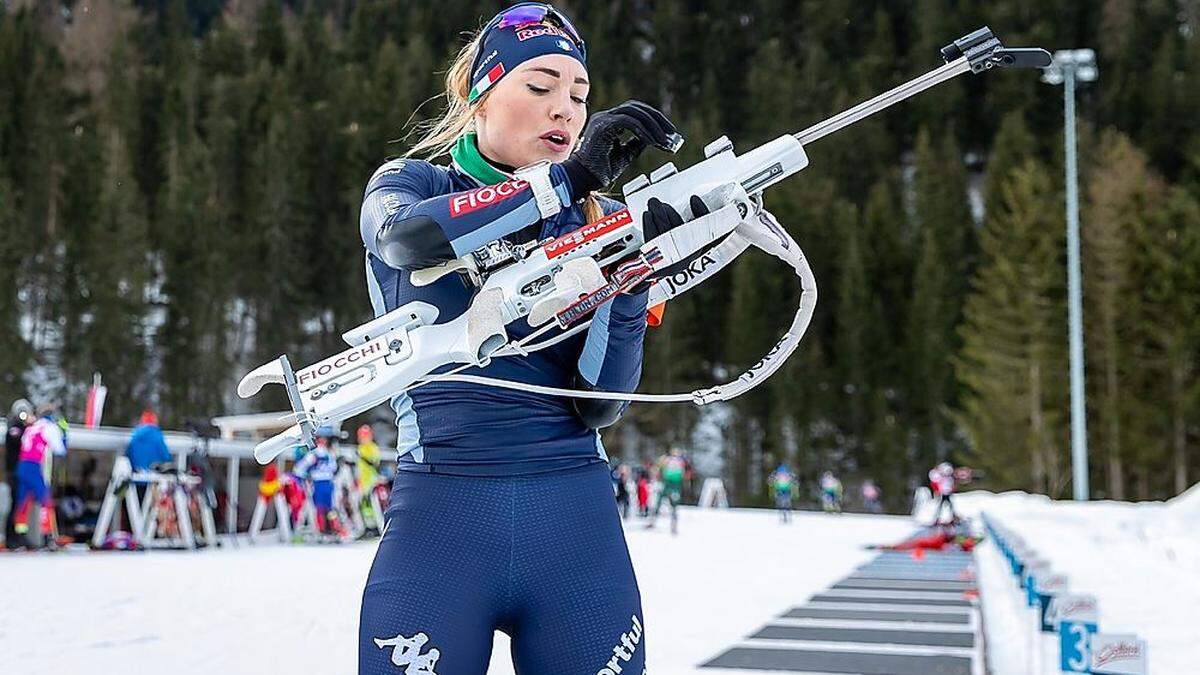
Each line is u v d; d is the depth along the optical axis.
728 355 57.38
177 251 50.47
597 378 1.67
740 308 56.03
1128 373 45.88
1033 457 44.97
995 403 45.69
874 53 84.25
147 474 11.30
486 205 1.50
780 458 52.84
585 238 1.53
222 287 51.50
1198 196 54.78
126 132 60.88
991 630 6.07
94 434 11.52
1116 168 53.94
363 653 1.60
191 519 12.41
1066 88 24.48
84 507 12.45
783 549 14.34
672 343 53.53
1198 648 5.28
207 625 5.47
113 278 46.38
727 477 54.41
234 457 13.24
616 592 1.66
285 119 60.38
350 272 55.16
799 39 92.88
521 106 1.73
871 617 6.68
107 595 6.65
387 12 85.00
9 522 10.43
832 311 60.19
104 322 45.66
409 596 1.58
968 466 47.06
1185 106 69.88
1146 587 8.17
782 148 1.58
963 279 63.28
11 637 5.00
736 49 88.19
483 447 1.64
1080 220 50.69
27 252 46.88
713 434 58.75
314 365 1.51
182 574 8.11
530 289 1.50
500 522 1.62
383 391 1.49
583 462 1.71
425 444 1.66
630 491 26.11
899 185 74.62
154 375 49.41
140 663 4.39
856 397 55.09
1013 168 60.62
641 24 98.44
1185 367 45.03
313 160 59.06
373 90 62.81
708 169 1.57
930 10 84.12
